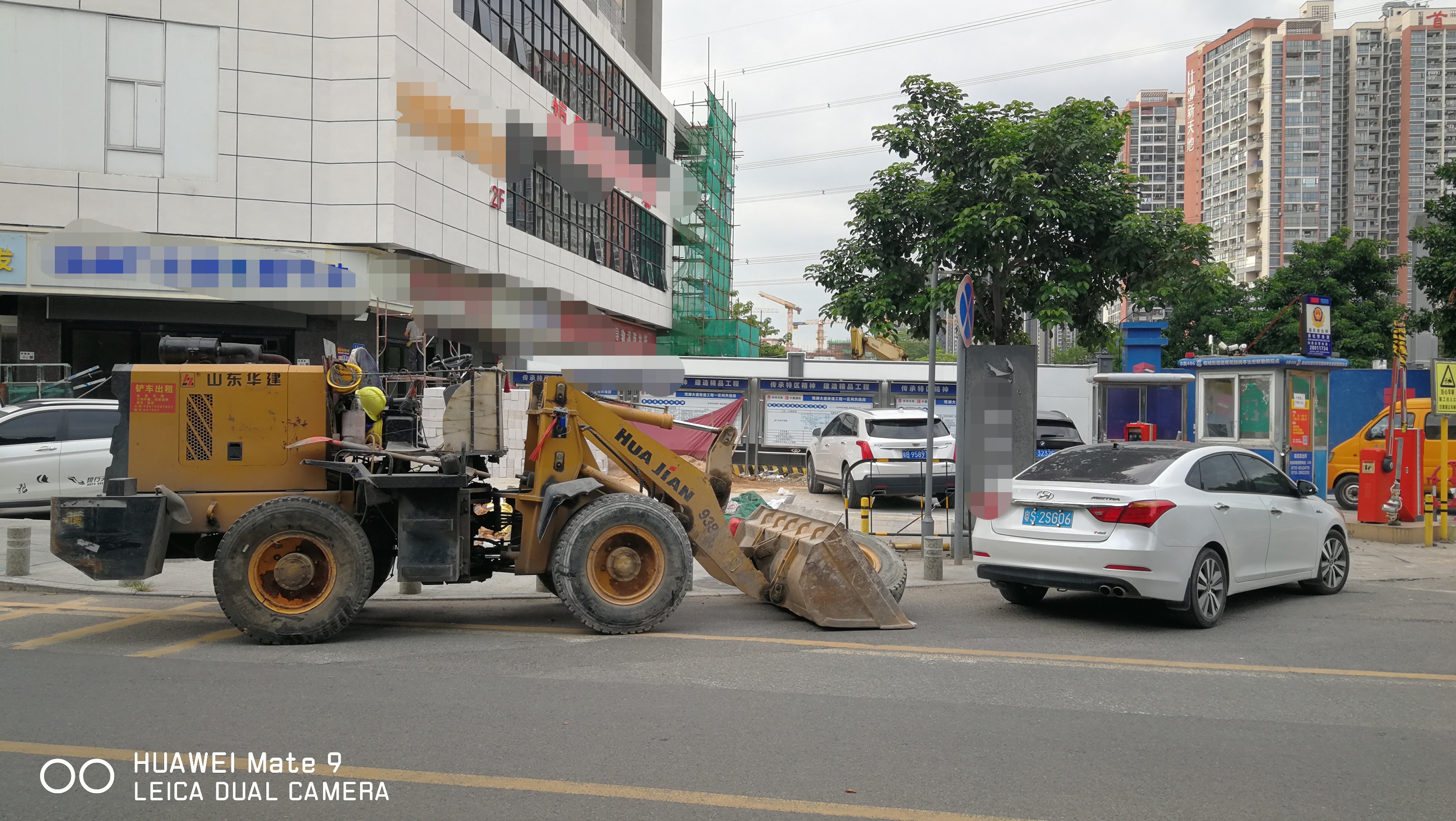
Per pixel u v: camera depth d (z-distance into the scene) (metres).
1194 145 99.81
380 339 22.98
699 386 24.02
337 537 6.96
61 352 20.27
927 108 15.39
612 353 20.22
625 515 7.34
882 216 15.21
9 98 19.17
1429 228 28.27
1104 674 6.36
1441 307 27.53
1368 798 4.21
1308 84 87.19
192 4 19.94
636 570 7.42
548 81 30.09
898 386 23.86
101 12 19.53
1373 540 14.09
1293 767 4.59
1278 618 8.45
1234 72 93.19
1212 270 14.73
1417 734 5.14
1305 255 36.56
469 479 7.32
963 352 11.41
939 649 7.04
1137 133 108.00
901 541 12.97
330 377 7.36
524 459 8.01
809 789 4.22
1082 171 14.89
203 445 7.26
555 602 8.93
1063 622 8.16
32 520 13.91
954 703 5.60
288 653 6.70
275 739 4.82
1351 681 6.23
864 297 15.51
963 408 11.40
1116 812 4.02
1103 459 8.60
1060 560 7.91
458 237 23.69
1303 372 16.69
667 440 20.19
